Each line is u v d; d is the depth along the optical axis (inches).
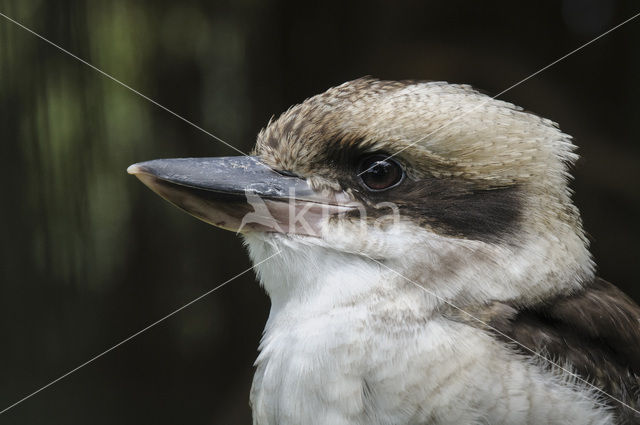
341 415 95.7
